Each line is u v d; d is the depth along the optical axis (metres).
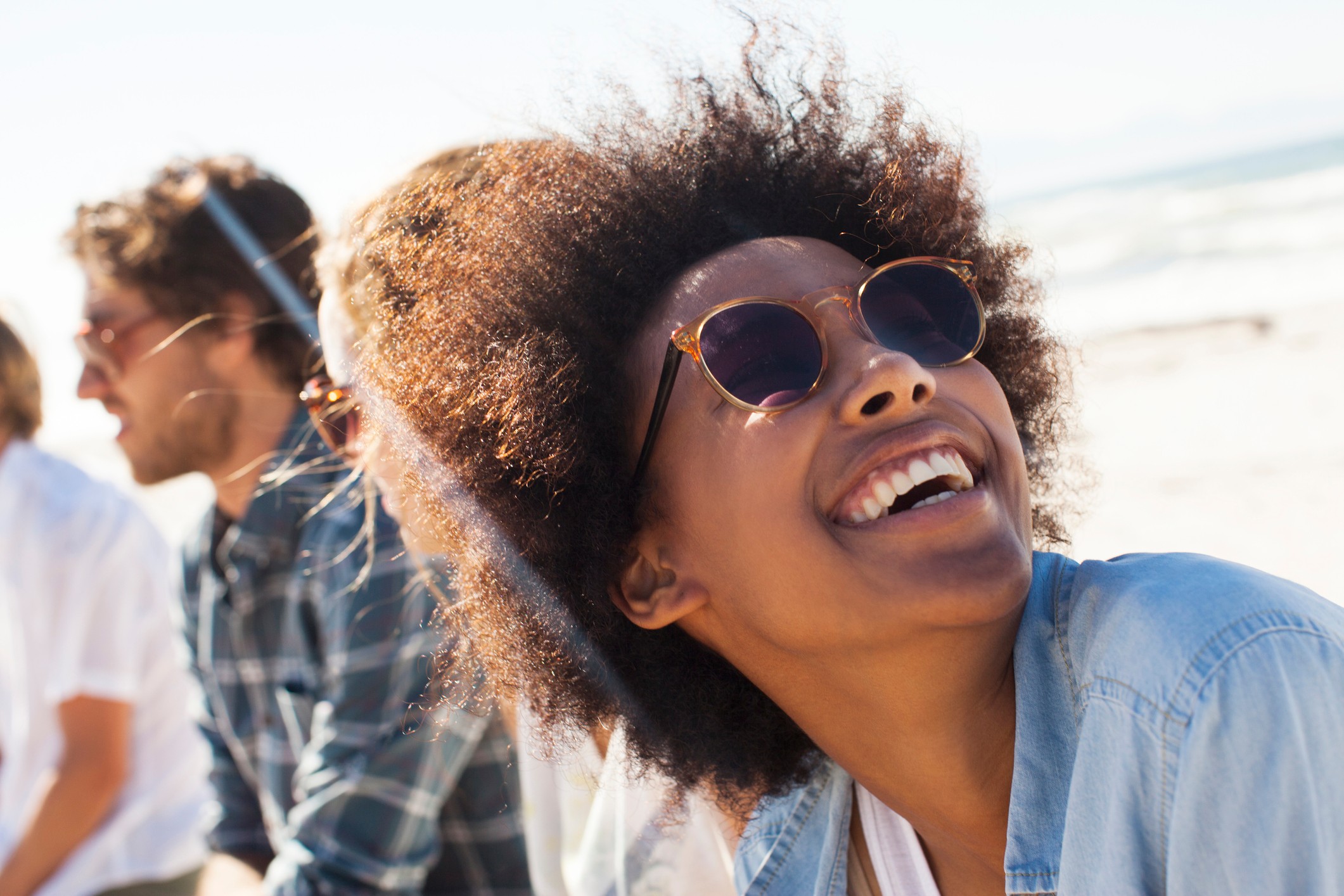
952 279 1.30
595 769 1.75
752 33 1.57
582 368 1.36
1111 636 1.04
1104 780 1.01
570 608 1.42
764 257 1.32
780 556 1.21
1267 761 0.89
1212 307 16.22
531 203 1.46
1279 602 0.95
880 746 1.29
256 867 2.65
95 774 2.89
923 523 1.12
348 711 2.13
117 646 3.00
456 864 2.35
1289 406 9.57
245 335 2.58
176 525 10.98
